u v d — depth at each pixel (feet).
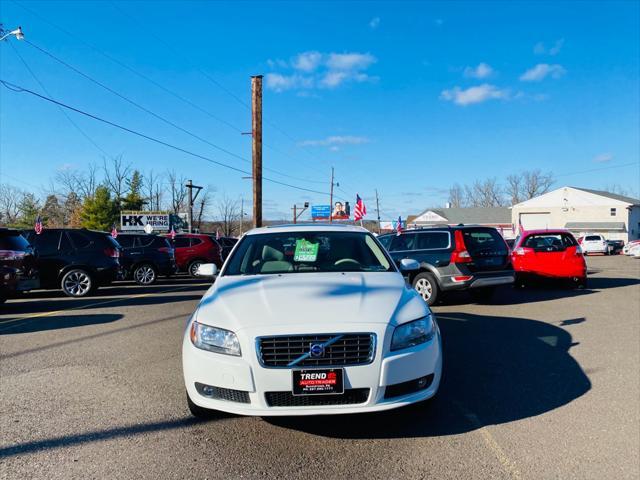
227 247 69.36
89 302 36.29
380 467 10.66
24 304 35.45
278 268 16.25
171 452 11.43
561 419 13.19
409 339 11.96
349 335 11.47
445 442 11.86
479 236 32.01
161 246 52.03
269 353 11.41
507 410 13.88
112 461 11.01
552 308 31.27
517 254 41.75
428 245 32.50
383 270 16.14
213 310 12.74
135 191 192.75
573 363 18.47
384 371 11.37
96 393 15.55
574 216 181.88
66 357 20.01
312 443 11.87
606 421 13.02
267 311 12.12
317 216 219.20
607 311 29.91
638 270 66.95
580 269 40.50
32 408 14.26
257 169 62.85
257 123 62.69
